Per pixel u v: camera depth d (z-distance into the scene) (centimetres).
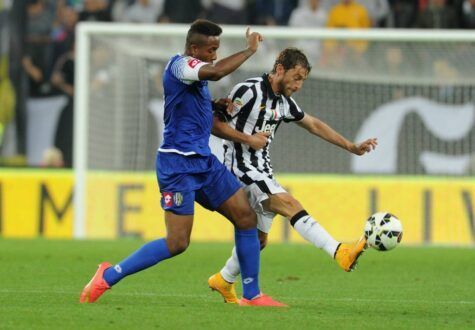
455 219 5966
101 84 6112
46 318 2723
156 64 6125
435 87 6059
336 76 6081
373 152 6069
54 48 7275
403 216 5997
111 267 3028
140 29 6066
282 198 3077
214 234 5962
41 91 7231
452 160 6050
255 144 3016
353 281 3981
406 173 6044
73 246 5409
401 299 3388
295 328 2614
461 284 3900
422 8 7012
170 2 7288
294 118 3209
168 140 2950
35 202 6281
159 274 4103
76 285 3659
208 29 2942
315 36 5972
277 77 3105
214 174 2978
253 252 3038
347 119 6088
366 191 6019
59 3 7419
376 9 7062
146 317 2759
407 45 6062
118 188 6091
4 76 7256
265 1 7256
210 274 4134
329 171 6062
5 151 7162
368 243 2917
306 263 4703
